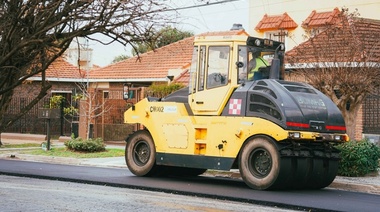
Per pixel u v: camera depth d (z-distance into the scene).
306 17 30.33
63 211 9.67
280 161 12.87
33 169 17.59
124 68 33.88
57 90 34.97
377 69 16.73
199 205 10.70
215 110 14.23
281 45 15.03
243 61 14.19
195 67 14.73
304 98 13.36
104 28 4.08
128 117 16.03
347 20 18.31
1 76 4.22
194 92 14.66
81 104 28.64
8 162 20.73
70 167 18.83
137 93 27.50
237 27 20.30
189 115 14.77
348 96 16.59
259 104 13.41
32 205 10.29
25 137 31.86
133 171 15.87
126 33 4.19
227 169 13.82
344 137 13.62
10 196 11.43
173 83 27.75
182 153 14.68
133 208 10.12
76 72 34.12
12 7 4.01
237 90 13.89
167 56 33.19
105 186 13.61
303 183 13.61
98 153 23.06
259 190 13.21
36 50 4.21
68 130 31.48
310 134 13.01
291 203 11.13
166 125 15.07
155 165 15.55
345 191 14.03
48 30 4.05
